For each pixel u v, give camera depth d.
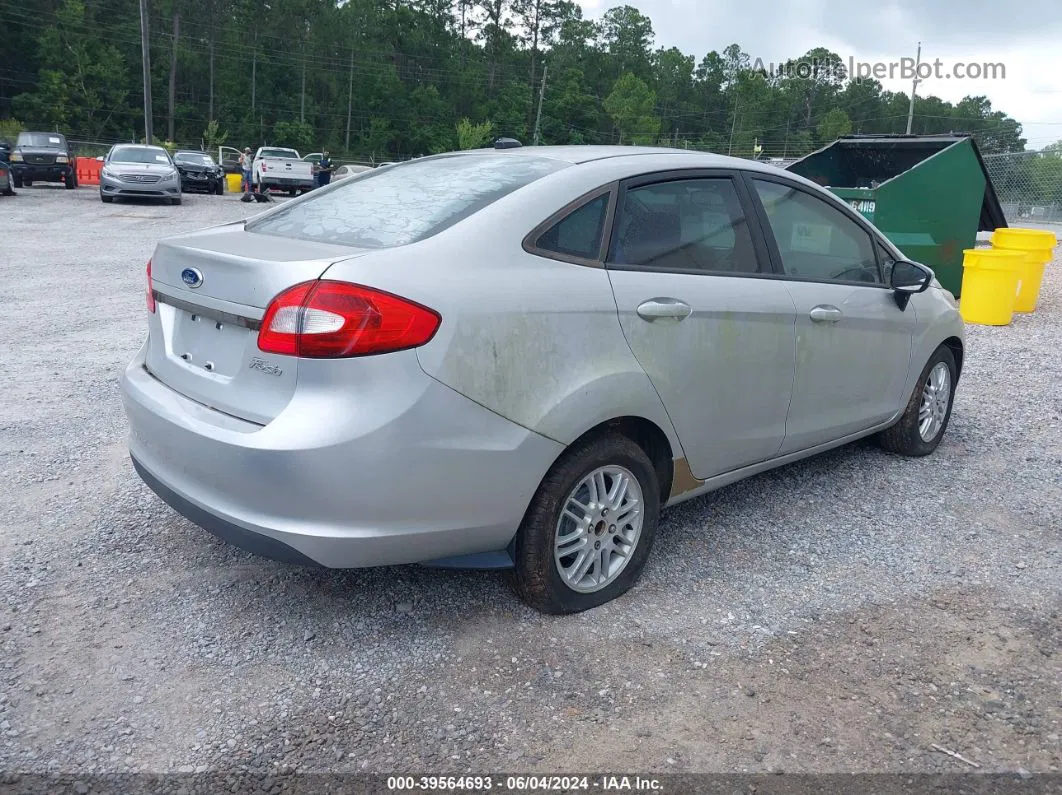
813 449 4.40
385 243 3.04
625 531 3.47
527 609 3.39
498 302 2.92
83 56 83.12
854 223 4.53
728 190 3.87
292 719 2.73
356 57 104.25
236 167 43.41
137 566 3.67
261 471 2.72
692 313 3.48
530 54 119.31
